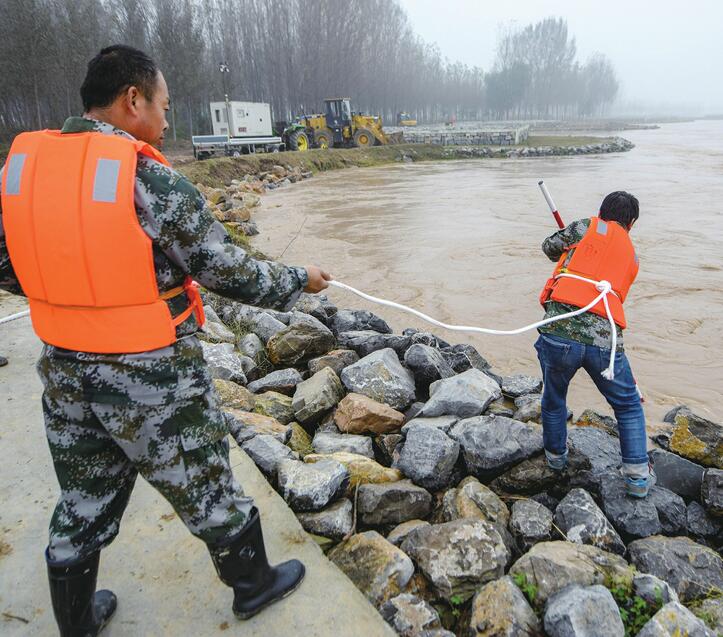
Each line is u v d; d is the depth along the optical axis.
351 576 2.45
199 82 42.06
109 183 1.53
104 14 42.81
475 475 3.39
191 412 1.73
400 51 82.56
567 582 2.42
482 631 2.22
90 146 1.56
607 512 3.10
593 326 2.97
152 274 1.60
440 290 8.99
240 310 6.32
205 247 1.66
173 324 1.68
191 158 30.19
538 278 9.54
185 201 1.61
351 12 63.53
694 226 13.33
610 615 2.18
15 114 37.44
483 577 2.48
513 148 38.91
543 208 16.48
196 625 2.12
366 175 27.72
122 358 1.60
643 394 5.51
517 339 6.90
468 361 5.35
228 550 1.90
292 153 28.88
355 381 4.42
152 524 2.64
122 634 2.09
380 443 3.84
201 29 48.69
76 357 1.62
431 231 13.53
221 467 1.84
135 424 1.65
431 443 3.37
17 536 2.59
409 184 23.52
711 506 3.12
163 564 2.41
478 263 10.55
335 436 3.81
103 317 1.58
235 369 4.64
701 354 6.44
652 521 3.01
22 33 31.00
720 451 3.68
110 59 1.67
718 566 2.70
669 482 3.42
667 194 18.53
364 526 2.96
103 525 1.82
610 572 2.50
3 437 3.32
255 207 18.11
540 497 3.28
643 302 8.17
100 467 1.76
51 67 32.47
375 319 6.37
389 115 80.56
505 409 4.27
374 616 2.15
